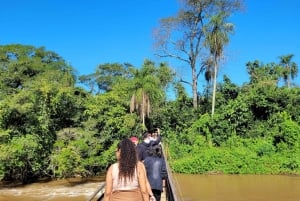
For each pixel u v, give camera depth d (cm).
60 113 4156
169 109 5191
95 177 4056
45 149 3862
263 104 4816
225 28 5038
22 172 3803
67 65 6931
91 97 4419
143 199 498
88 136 4012
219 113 5041
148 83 4341
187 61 5944
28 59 6250
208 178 3897
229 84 5672
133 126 4231
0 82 5709
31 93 3881
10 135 3681
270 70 6444
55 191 3259
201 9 5875
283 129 4456
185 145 4750
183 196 2866
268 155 4341
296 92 4941
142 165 506
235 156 4294
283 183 3403
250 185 3347
